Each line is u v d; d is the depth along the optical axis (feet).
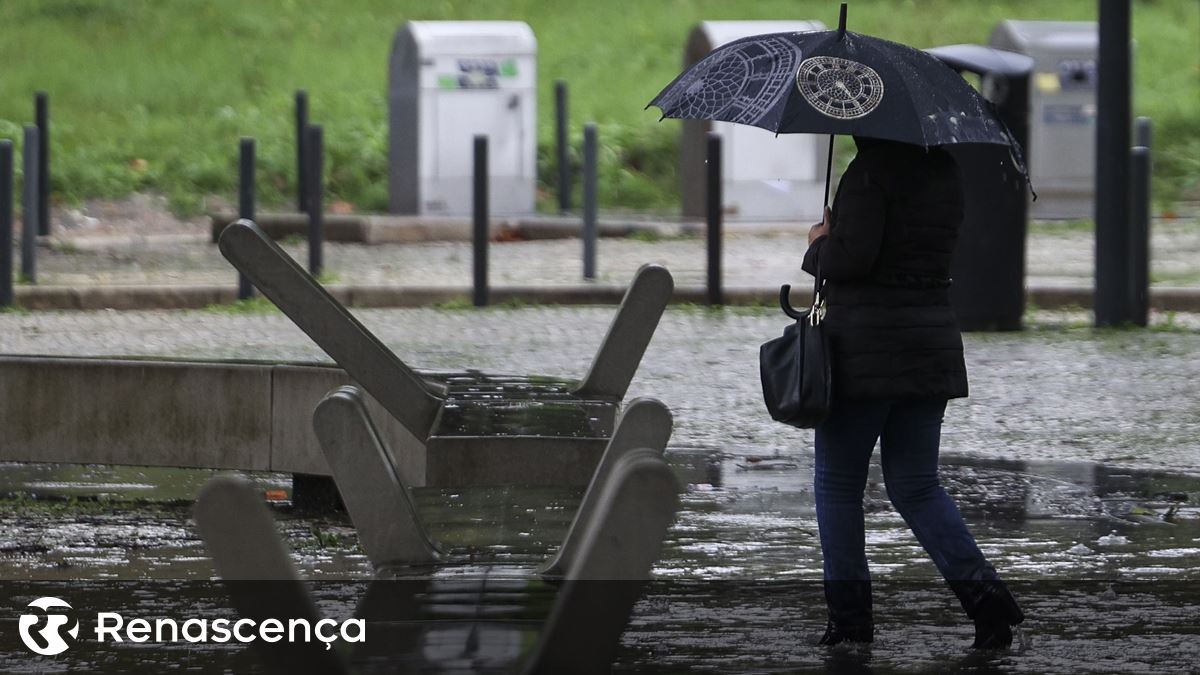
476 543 52.90
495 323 142.20
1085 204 221.25
